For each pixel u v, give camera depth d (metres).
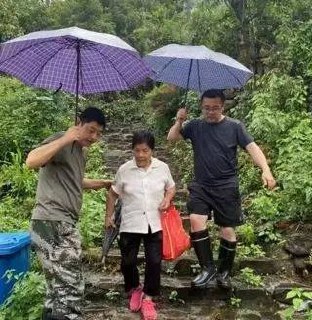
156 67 4.27
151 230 3.80
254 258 4.84
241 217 4.23
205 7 10.19
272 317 4.08
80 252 3.33
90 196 6.19
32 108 8.53
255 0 9.20
